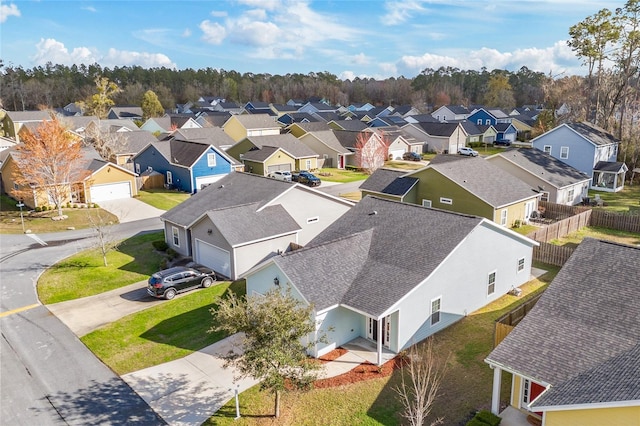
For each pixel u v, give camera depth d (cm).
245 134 7806
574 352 1326
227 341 2002
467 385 1639
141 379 1738
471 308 2216
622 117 5678
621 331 1339
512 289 2475
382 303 1783
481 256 2205
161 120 8706
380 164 6166
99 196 4653
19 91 13988
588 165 4975
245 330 1397
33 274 2808
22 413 1553
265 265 1989
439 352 1862
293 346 1411
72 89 15138
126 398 1625
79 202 4553
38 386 1703
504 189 3644
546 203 3925
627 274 1512
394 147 7244
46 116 8006
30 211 4219
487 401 1552
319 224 3222
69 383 1720
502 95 14325
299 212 3092
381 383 1662
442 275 1989
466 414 1493
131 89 14788
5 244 3381
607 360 1259
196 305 2366
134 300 2445
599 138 5116
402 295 1803
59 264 2961
